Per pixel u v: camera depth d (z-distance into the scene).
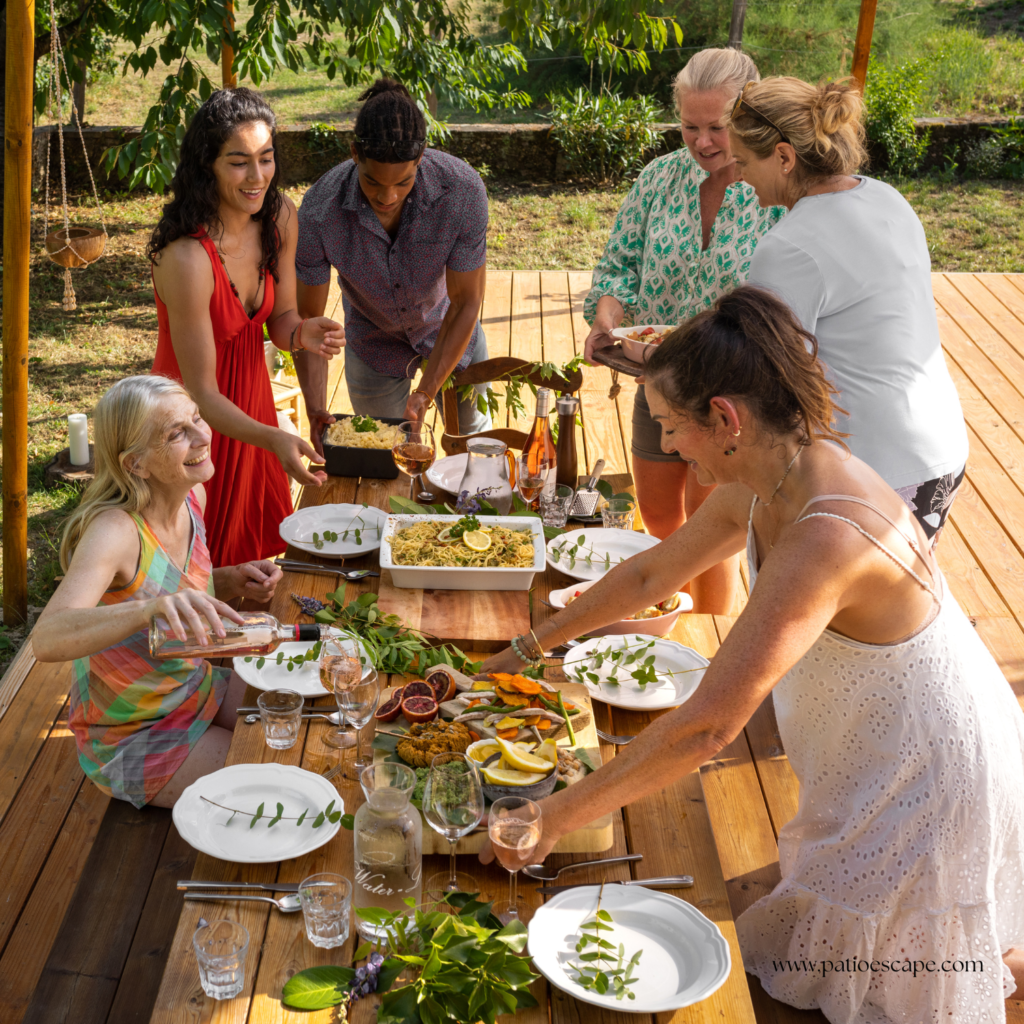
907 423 2.30
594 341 3.17
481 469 2.91
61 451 5.06
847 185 2.35
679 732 1.60
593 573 2.64
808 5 10.81
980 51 11.86
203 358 3.06
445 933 1.49
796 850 2.07
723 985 1.58
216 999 1.50
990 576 4.20
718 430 1.66
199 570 2.51
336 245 3.61
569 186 10.00
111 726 2.38
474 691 2.05
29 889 2.57
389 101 3.13
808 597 1.60
